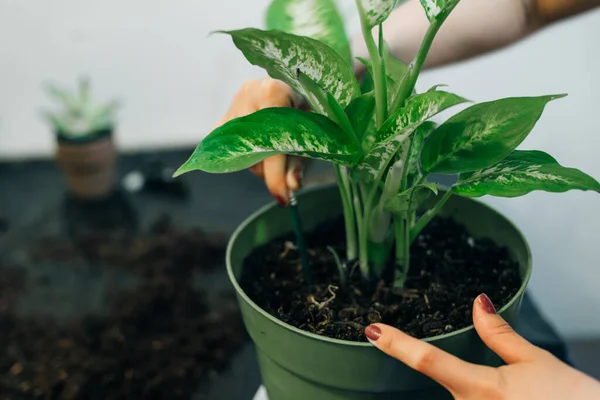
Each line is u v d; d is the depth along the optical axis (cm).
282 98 52
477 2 67
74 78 152
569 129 115
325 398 48
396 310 51
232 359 94
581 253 117
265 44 42
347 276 56
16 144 162
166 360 94
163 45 146
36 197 147
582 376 42
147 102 155
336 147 44
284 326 45
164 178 147
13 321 106
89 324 104
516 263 54
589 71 113
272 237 60
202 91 153
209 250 121
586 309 121
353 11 57
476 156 44
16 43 146
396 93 46
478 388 42
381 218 51
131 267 119
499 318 44
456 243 58
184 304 107
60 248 127
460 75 118
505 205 116
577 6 69
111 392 89
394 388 45
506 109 41
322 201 61
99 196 142
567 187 42
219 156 40
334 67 44
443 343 44
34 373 94
